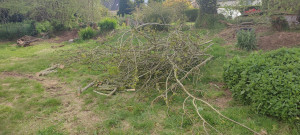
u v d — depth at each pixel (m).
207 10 11.09
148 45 5.55
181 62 5.23
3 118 3.71
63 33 13.89
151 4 12.03
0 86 5.13
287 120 3.12
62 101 4.34
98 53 6.32
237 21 10.37
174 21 11.55
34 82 5.46
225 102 4.07
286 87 3.14
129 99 4.30
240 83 3.75
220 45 8.33
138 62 5.04
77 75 5.95
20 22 14.48
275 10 8.85
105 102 4.25
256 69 3.84
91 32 11.90
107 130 3.29
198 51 5.84
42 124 3.52
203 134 3.09
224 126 3.22
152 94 4.45
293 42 7.00
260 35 8.41
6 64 7.25
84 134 3.22
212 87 4.80
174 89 4.54
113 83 5.04
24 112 3.88
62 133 3.24
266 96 3.24
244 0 10.63
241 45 7.42
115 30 12.20
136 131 3.24
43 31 13.77
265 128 3.13
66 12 13.92
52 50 9.57
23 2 13.42
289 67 3.63
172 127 3.28
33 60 7.71
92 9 14.43
